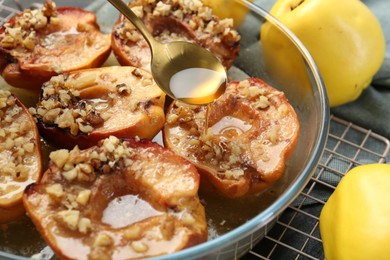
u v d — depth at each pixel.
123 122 0.37
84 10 0.44
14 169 0.35
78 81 0.39
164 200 0.33
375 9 0.52
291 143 0.37
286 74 0.42
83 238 0.32
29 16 0.42
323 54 0.44
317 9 0.44
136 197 0.34
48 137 0.37
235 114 0.39
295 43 0.41
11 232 0.35
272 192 0.37
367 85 0.47
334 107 0.47
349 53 0.44
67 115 0.37
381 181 0.38
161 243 0.32
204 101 0.38
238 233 0.31
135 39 0.42
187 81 0.39
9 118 0.37
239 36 0.43
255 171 0.36
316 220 0.41
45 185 0.33
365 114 0.46
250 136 0.37
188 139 0.37
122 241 0.32
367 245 0.36
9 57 0.41
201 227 0.33
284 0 0.45
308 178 0.34
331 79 0.45
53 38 0.42
